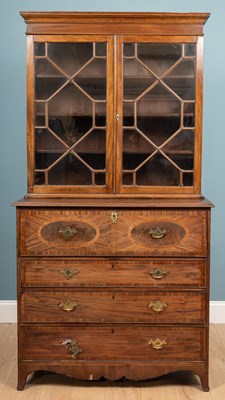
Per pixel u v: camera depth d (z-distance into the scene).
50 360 2.68
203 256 2.65
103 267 2.65
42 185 2.80
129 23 2.73
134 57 2.75
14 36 3.47
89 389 2.68
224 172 3.56
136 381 2.78
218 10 3.46
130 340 2.68
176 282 2.66
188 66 2.75
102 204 2.62
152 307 2.66
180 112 2.77
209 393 2.64
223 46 3.48
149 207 2.63
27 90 2.76
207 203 2.65
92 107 2.78
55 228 2.64
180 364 2.68
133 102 2.77
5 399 2.57
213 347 3.20
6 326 3.54
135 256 2.65
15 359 3.02
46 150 2.79
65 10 3.46
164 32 2.73
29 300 2.67
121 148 2.78
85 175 2.79
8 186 3.57
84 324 2.67
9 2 3.45
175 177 2.79
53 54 2.75
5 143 3.54
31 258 2.65
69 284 2.66
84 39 2.74
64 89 2.77
